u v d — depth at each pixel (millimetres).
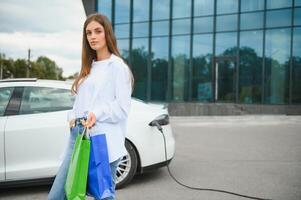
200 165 7090
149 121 5621
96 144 2854
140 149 5512
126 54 24750
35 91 5391
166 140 5848
